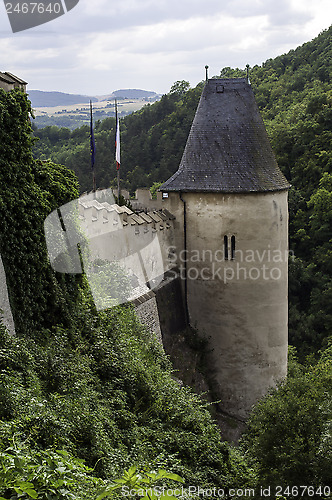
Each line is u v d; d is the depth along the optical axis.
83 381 11.98
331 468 12.06
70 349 13.21
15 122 12.87
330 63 76.81
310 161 50.81
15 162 12.95
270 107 74.31
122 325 16.11
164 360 17.48
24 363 11.12
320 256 45.38
